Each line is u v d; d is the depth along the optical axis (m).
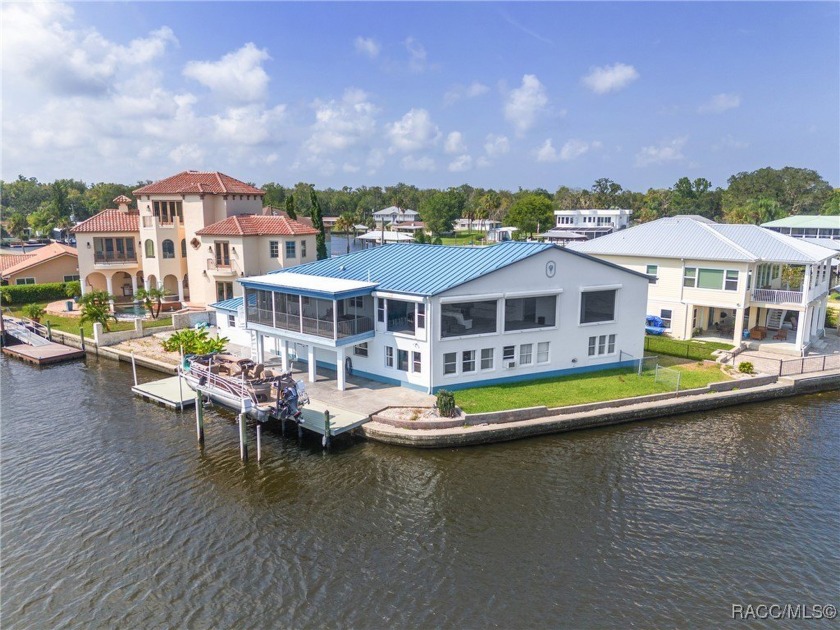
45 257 69.31
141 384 38.50
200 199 56.53
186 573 19.47
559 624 17.09
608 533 21.67
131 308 59.47
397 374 34.44
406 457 27.72
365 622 17.17
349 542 21.14
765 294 43.16
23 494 24.62
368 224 156.00
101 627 17.12
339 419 29.58
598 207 173.88
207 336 44.94
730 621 17.25
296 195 190.00
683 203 163.12
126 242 62.03
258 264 54.84
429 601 18.05
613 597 18.23
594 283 36.75
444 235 161.75
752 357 41.16
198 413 29.20
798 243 46.59
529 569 19.58
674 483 25.41
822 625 17.12
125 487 25.22
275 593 18.44
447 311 34.34
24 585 18.95
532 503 23.78
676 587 18.72
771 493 24.56
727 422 32.19
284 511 23.23
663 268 46.53
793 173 150.38
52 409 34.66
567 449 28.67
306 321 34.38
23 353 46.12
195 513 23.14
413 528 21.98
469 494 24.47
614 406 32.31
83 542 21.27
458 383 33.81
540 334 35.56
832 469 26.70
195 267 57.81
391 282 34.75
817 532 21.75
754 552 20.55
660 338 44.94
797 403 35.25
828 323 52.41
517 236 130.75
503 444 29.16
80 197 178.75
